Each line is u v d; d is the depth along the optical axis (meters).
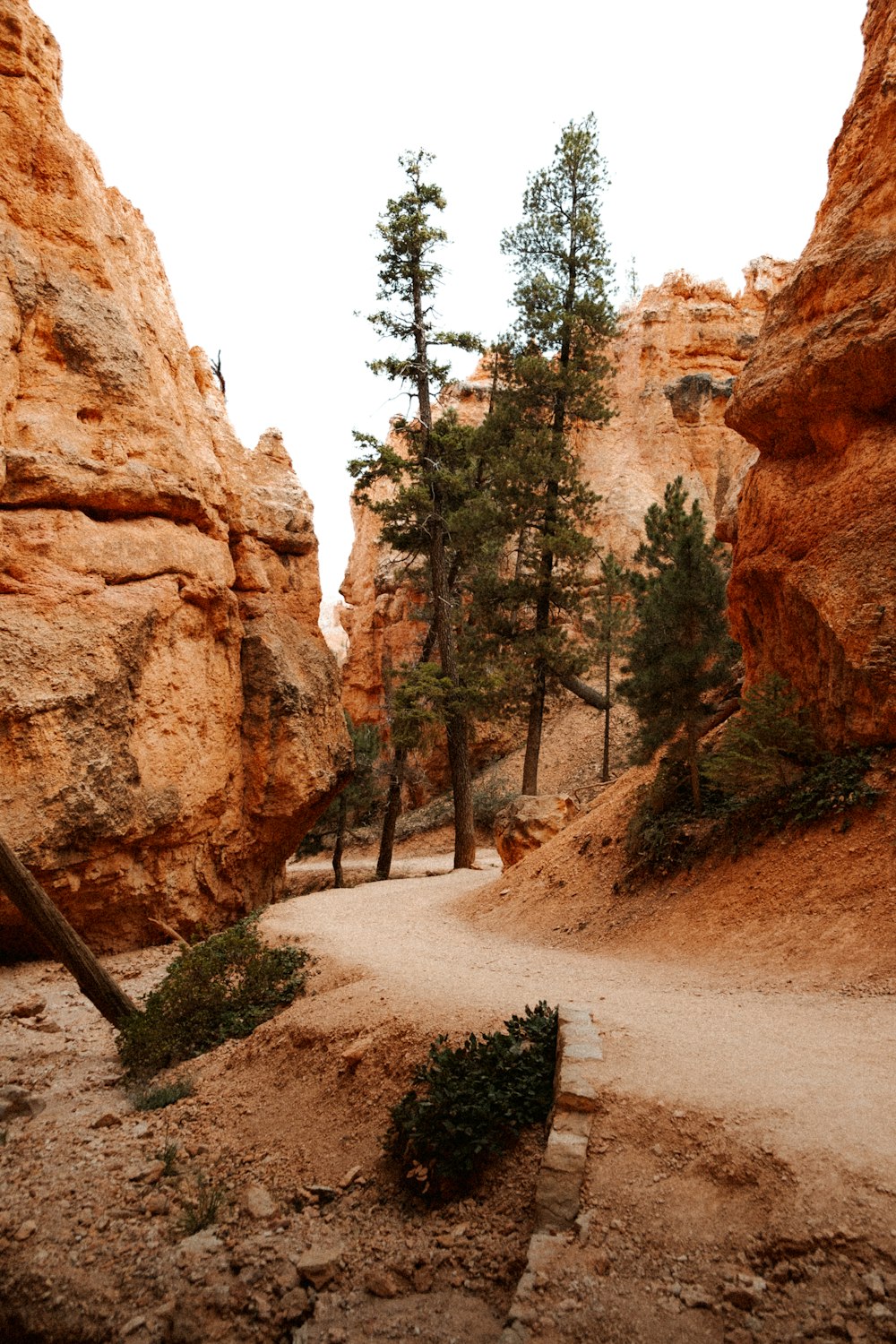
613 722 40.31
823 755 12.49
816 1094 6.08
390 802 31.38
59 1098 10.02
